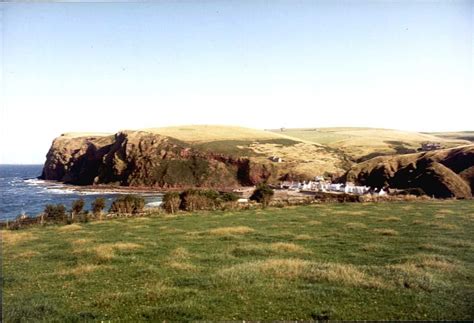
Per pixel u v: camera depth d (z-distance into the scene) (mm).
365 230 22500
